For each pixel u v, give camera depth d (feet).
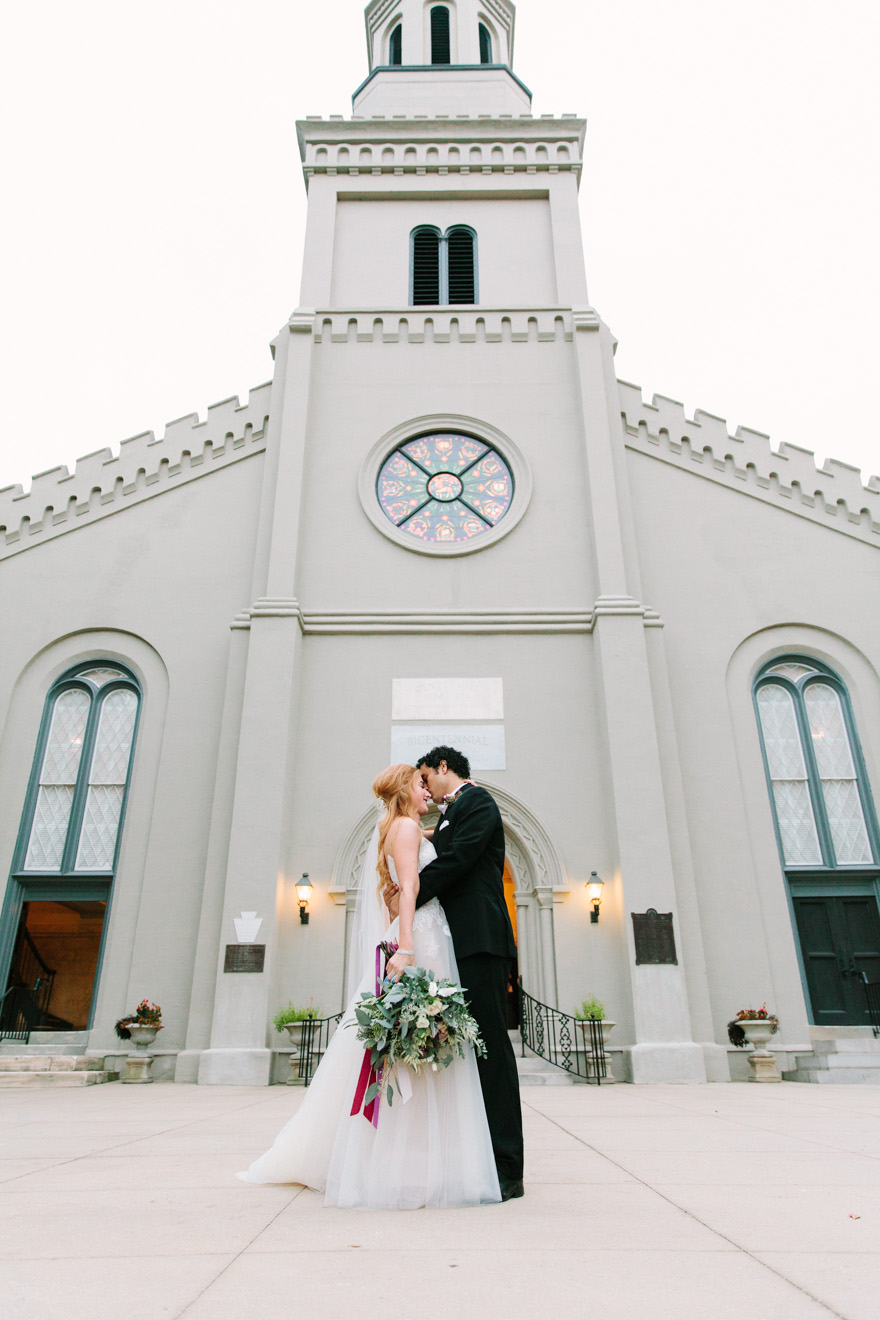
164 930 41.47
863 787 46.03
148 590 48.96
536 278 57.67
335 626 46.03
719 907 42.34
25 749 46.11
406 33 73.10
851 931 43.60
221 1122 20.20
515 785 43.01
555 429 51.67
